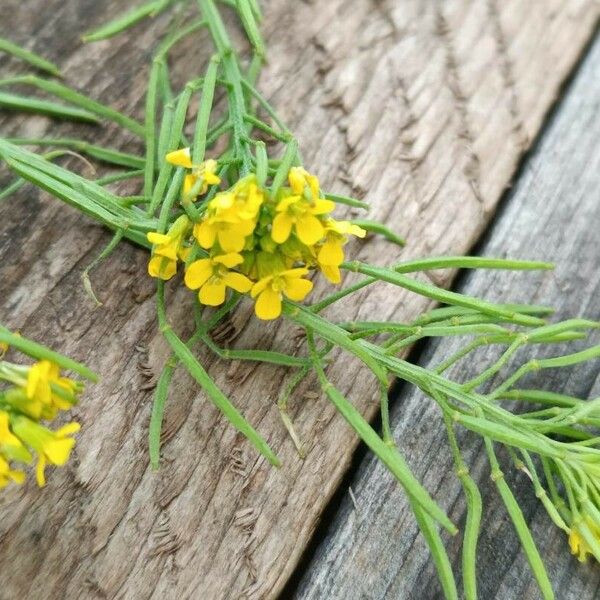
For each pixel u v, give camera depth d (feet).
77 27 0.35
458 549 0.26
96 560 0.24
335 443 0.27
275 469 0.26
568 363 0.25
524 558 0.26
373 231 0.30
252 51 0.36
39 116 0.32
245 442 0.27
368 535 0.26
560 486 0.28
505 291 0.32
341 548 0.26
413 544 0.26
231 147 0.29
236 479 0.26
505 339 0.25
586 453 0.23
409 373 0.24
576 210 0.35
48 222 0.29
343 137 0.34
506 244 0.34
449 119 0.36
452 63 0.37
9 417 0.20
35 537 0.24
